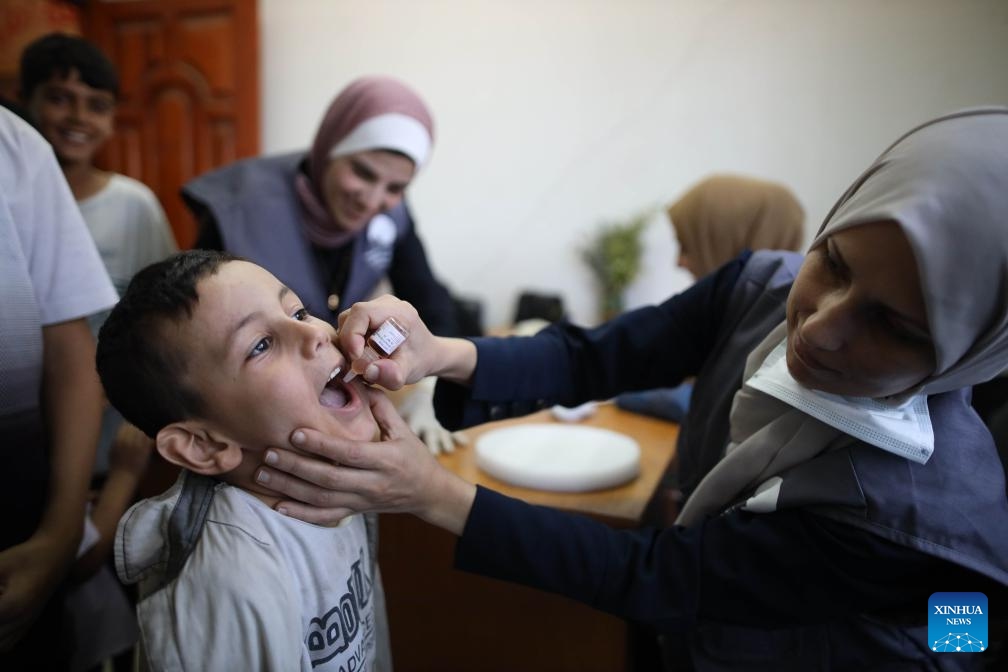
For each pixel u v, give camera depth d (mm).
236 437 521
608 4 2090
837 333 436
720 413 689
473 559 571
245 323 507
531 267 2354
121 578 532
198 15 2336
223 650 486
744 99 1953
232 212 1163
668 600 550
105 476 1133
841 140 1750
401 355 586
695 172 2090
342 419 540
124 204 1247
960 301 389
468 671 878
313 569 541
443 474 576
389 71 2338
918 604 538
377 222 1309
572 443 931
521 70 2223
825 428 538
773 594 530
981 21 1156
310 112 2430
